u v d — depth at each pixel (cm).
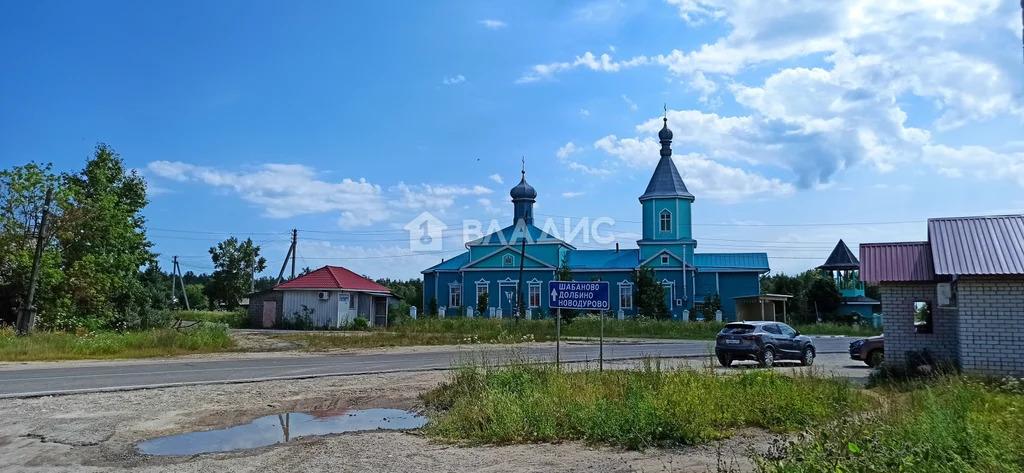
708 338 4181
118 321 3781
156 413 1253
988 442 709
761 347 2231
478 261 6438
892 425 830
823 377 1443
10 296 3312
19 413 1236
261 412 1286
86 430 1087
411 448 938
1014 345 1614
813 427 879
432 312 6438
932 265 1812
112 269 3769
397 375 1900
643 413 980
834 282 5875
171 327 3334
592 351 2853
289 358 2481
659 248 6309
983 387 1197
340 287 4931
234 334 3916
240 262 8344
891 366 1836
